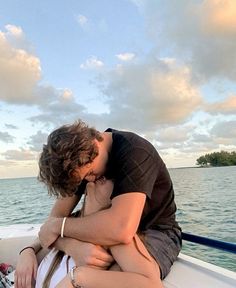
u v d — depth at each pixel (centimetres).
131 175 145
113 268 145
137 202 143
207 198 1722
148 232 166
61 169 138
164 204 170
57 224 158
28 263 170
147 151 154
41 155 144
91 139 144
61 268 150
